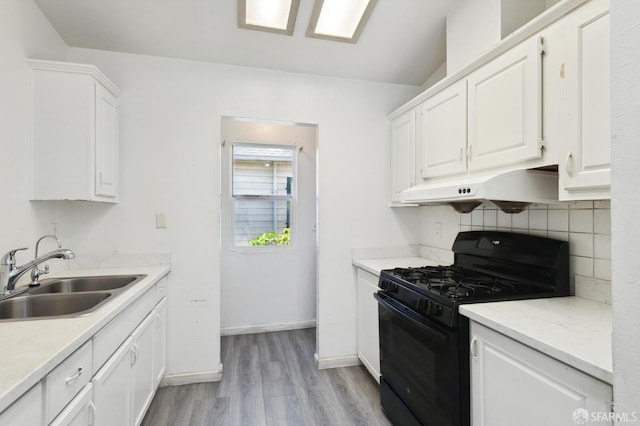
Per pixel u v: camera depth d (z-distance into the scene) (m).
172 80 2.35
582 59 1.12
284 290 3.46
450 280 1.75
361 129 2.73
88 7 1.91
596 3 1.07
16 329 1.08
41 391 0.87
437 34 2.25
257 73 2.51
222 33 2.15
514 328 1.08
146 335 1.81
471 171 1.72
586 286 1.44
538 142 1.30
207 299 2.39
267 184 3.49
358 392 2.24
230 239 3.33
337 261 2.67
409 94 2.84
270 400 2.13
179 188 2.36
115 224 2.25
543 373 0.99
